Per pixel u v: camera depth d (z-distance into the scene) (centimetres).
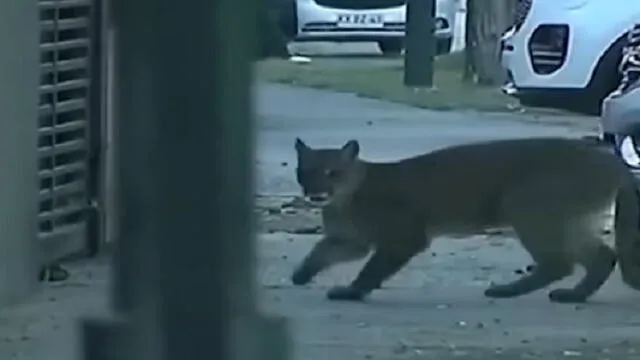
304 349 1068
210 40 563
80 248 1377
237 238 578
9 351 1053
